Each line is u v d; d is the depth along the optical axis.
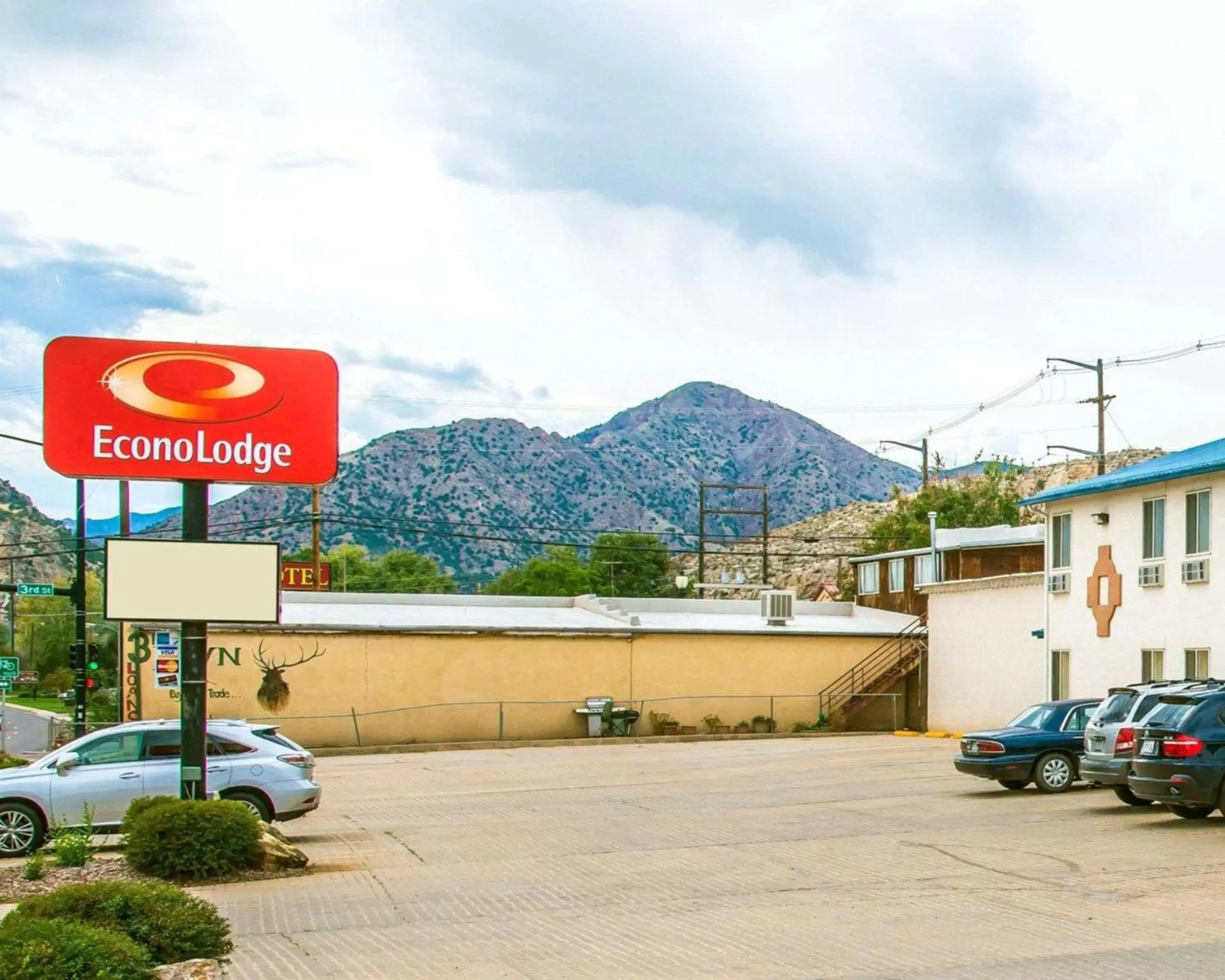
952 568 53.81
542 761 37.16
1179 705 18.72
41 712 71.81
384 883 15.95
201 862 16.20
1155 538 32.66
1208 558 30.31
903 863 16.39
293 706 43.59
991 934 11.69
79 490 37.88
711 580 119.12
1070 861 16.02
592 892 15.03
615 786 28.70
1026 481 106.94
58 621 102.50
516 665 46.16
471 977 10.49
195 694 18.48
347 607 49.75
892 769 30.77
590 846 19.08
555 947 11.75
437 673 45.22
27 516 179.25
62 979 9.22
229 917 13.65
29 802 18.78
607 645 47.22
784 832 19.97
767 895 14.38
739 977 10.24
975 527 67.62
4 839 18.66
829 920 12.66
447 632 45.34
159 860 16.22
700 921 12.87
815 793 25.66
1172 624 31.52
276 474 19.70
